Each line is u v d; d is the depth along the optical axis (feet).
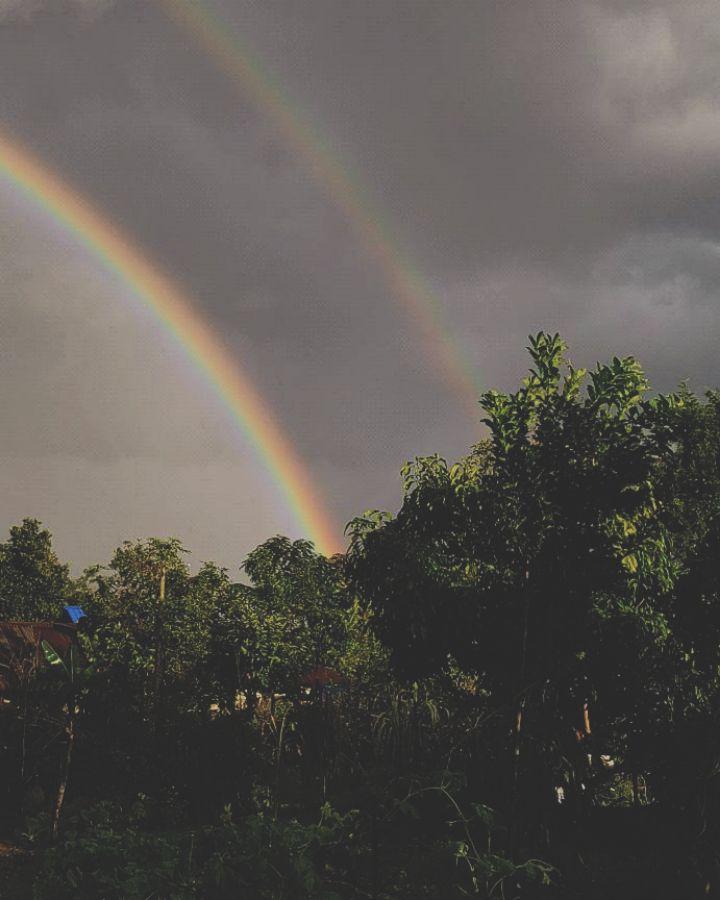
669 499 37.42
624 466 35.01
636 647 34.83
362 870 18.86
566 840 35.19
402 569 39.58
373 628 43.86
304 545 66.33
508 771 34.27
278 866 16.01
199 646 60.08
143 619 60.59
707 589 35.99
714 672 34.55
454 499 38.88
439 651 41.75
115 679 55.16
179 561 62.85
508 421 36.04
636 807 36.76
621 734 36.42
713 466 36.96
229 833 16.83
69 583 163.02
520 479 35.68
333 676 64.59
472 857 18.31
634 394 35.65
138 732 51.83
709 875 31.14
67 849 16.98
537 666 36.01
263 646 58.23
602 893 30.37
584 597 35.81
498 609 39.04
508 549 36.94
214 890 15.93
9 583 154.92
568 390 36.19
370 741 55.47
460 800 32.68
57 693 49.70
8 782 48.49
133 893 15.28
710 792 32.17
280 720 59.21
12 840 39.73
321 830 16.93
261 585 65.16
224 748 49.85
